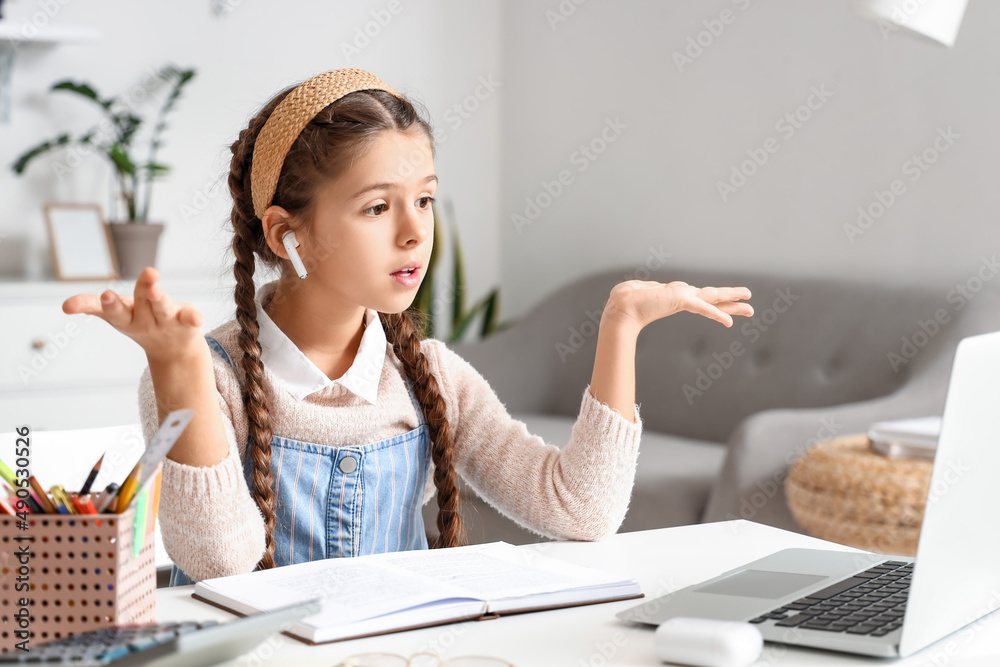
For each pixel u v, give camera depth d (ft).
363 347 3.47
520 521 3.54
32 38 8.75
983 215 7.68
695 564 3.06
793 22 8.94
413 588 2.52
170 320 2.38
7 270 9.33
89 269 8.96
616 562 3.09
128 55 9.79
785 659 2.19
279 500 3.30
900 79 8.18
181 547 2.76
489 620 2.47
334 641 2.27
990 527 2.30
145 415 3.06
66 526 1.99
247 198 3.45
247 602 2.42
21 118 9.33
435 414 3.59
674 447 8.34
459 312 11.41
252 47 10.43
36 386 8.31
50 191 9.47
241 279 3.42
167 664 1.86
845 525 6.09
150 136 9.93
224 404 3.28
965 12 7.72
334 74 3.25
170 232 10.07
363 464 3.39
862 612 2.39
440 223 11.71
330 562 2.80
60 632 2.00
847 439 6.77
